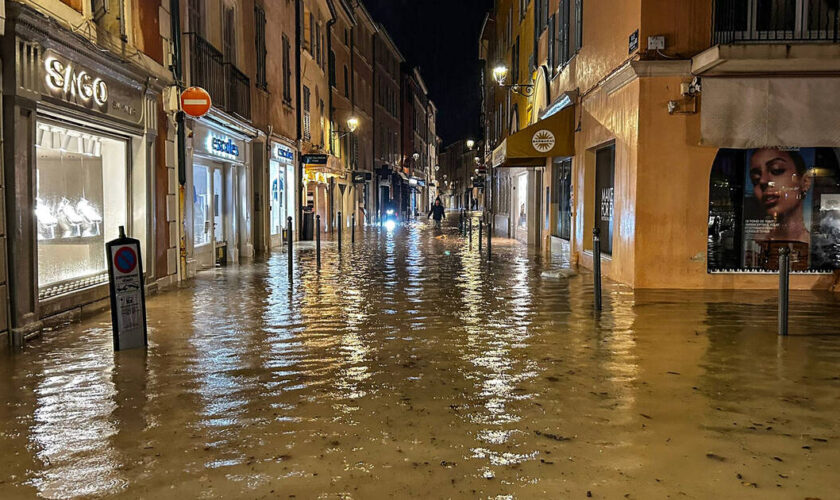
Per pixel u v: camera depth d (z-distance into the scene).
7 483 3.60
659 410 4.79
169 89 11.59
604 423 4.51
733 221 11.02
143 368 6.04
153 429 4.43
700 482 3.56
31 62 7.02
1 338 6.76
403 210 55.53
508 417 4.64
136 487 3.53
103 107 8.95
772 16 10.51
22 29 6.77
